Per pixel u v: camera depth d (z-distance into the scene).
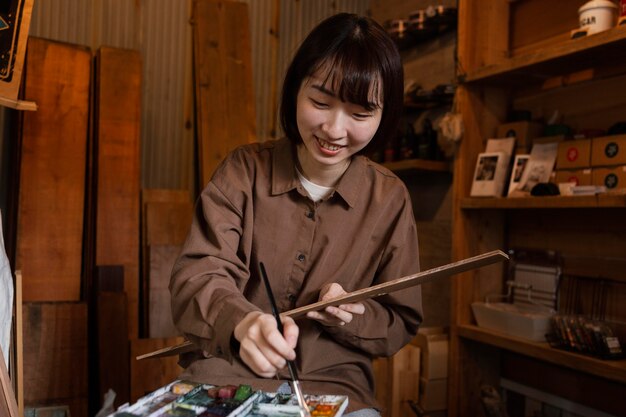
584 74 1.99
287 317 0.90
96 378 2.23
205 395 0.86
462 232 2.20
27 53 2.36
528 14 2.24
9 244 2.31
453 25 2.54
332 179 1.20
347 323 1.14
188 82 2.87
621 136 1.74
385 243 1.22
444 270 0.87
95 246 2.39
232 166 1.23
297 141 1.18
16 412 1.08
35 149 2.30
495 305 2.14
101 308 2.20
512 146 2.11
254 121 2.81
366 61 0.97
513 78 2.12
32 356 2.09
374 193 1.22
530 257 2.21
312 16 3.16
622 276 1.89
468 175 2.21
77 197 2.35
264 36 3.04
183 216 2.55
